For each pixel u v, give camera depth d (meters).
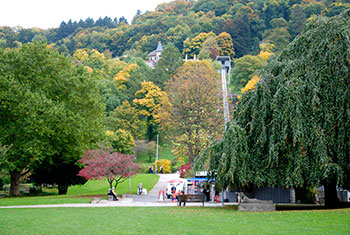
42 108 30.02
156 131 86.19
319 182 16.72
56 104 31.56
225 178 18.11
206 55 142.38
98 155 30.42
